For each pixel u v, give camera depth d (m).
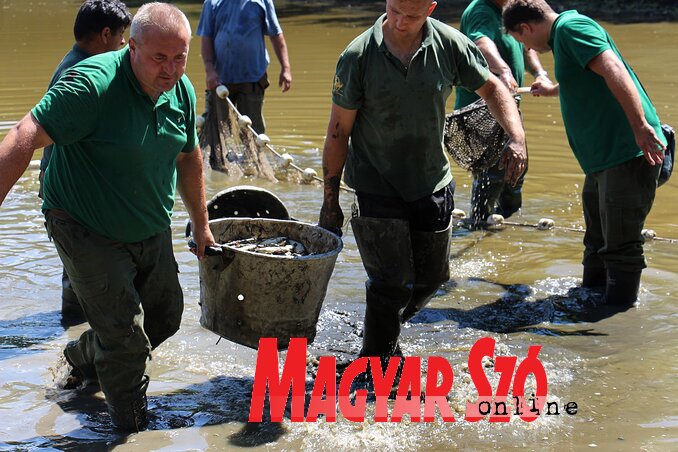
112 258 5.58
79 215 5.52
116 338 5.62
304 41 23.41
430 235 6.49
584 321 7.61
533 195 11.14
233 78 12.02
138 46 5.32
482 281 8.53
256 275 5.91
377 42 6.09
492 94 6.55
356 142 6.46
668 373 6.57
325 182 6.49
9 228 10.00
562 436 5.72
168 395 6.38
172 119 5.67
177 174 6.03
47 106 5.23
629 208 7.62
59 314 7.79
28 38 24.78
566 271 8.73
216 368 6.82
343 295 8.23
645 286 8.27
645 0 28.42
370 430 5.84
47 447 5.66
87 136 5.40
